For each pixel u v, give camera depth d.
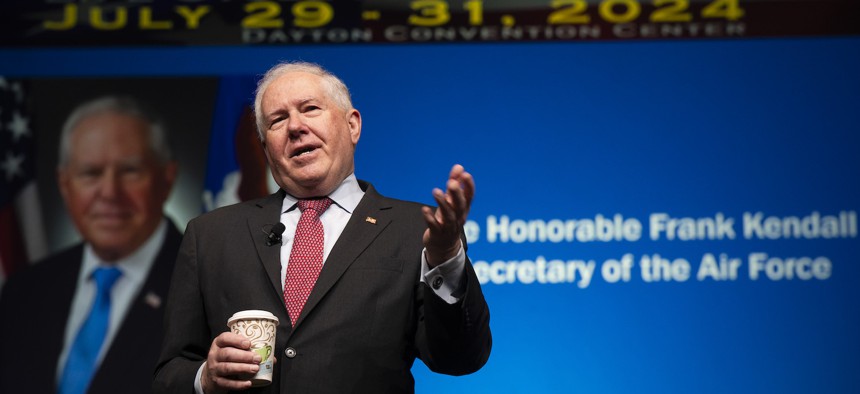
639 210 5.29
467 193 2.21
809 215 5.27
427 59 5.46
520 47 5.46
